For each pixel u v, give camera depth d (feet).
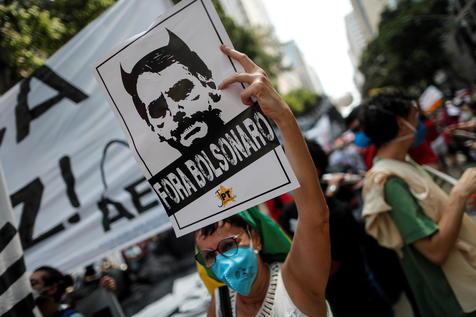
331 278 7.20
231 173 4.12
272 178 3.95
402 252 6.52
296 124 3.91
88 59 8.10
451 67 96.43
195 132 4.20
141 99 4.38
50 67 8.32
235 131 4.05
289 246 5.23
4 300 5.07
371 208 6.42
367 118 6.74
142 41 4.29
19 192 8.66
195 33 4.10
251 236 4.91
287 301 4.46
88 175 8.43
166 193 4.47
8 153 8.67
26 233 8.62
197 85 4.14
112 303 10.59
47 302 7.98
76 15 12.82
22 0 12.08
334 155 28.09
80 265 8.46
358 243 7.43
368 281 7.40
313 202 4.05
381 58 128.77
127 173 8.27
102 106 8.26
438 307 6.29
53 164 8.52
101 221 8.42
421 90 112.57
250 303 4.85
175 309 12.48
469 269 5.93
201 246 4.85
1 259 5.14
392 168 6.45
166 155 4.37
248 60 3.93
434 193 6.30
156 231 8.16
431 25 93.86
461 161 25.39
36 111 8.50
